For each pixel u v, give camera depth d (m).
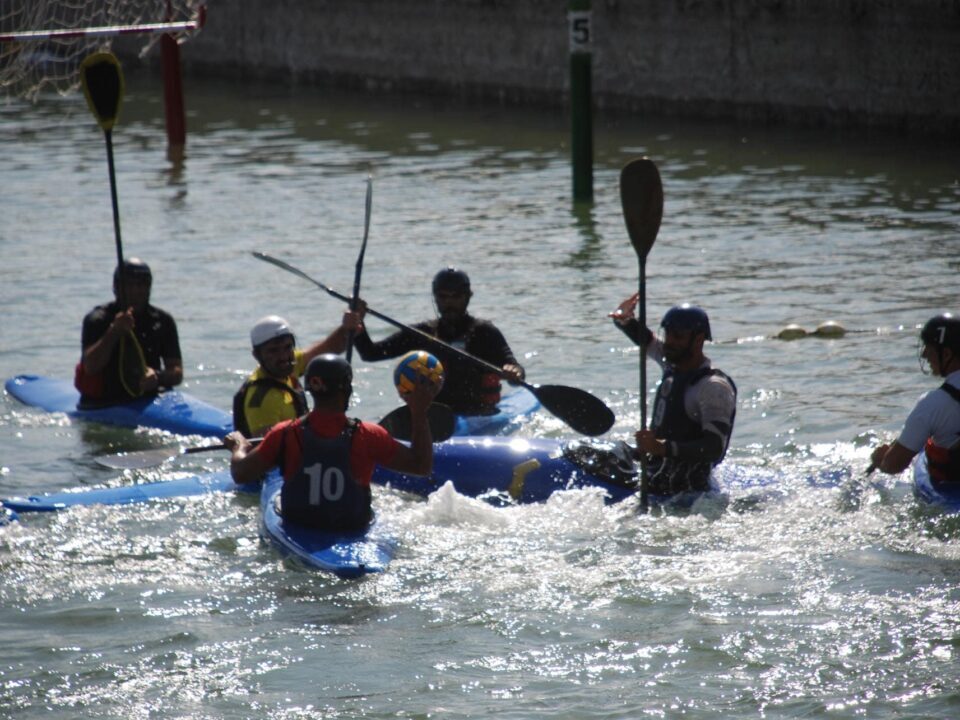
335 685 17.84
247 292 43.22
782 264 45.28
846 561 21.62
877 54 73.19
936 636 18.70
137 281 31.77
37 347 37.38
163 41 77.44
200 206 58.91
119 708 17.30
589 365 34.47
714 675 17.84
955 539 22.44
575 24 56.91
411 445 23.14
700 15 82.19
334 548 22.20
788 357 34.53
